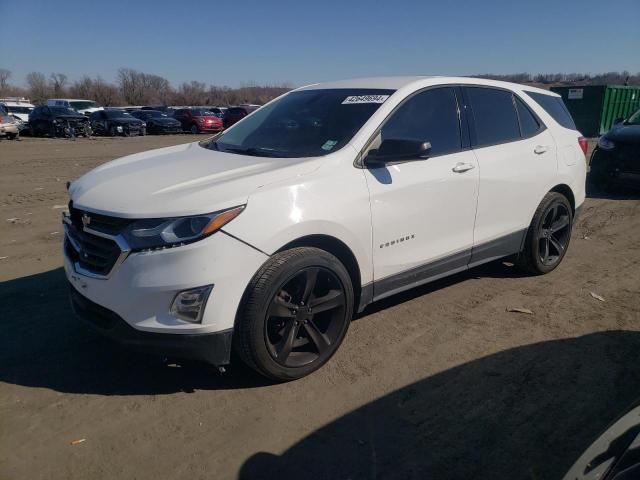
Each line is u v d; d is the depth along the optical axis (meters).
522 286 4.97
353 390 3.30
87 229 3.18
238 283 3.02
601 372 3.49
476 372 3.50
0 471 2.61
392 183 3.69
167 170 3.53
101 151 18.58
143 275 2.92
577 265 5.60
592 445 2.02
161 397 3.22
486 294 4.78
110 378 3.42
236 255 2.99
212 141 4.46
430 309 4.45
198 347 3.00
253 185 3.15
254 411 3.09
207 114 33.22
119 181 3.40
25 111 32.75
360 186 3.51
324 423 2.99
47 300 4.57
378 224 3.62
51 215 7.86
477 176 4.27
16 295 4.68
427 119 4.09
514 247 4.88
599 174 9.38
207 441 2.84
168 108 39.75
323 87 4.59
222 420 3.01
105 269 3.04
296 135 3.94
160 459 2.71
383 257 3.73
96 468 2.64
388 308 4.46
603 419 3.00
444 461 2.69
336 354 3.72
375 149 3.68
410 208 3.81
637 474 1.68
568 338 3.96
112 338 3.10
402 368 3.54
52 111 26.72
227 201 2.99
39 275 5.19
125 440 2.85
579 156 5.38
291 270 3.17
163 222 2.92
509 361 3.63
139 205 3.00
